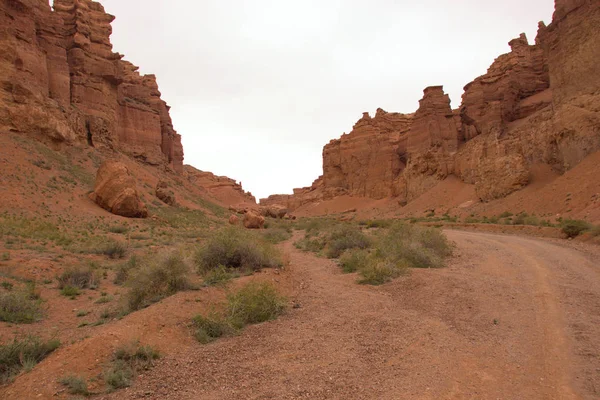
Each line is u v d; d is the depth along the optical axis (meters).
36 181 34.69
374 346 6.81
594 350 6.17
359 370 5.82
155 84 79.06
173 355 6.59
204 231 34.53
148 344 6.72
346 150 108.94
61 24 51.69
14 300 9.90
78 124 50.78
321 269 15.56
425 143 77.12
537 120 52.31
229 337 7.61
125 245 22.28
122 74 62.16
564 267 13.48
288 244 27.17
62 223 28.28
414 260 15.16
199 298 9.27
